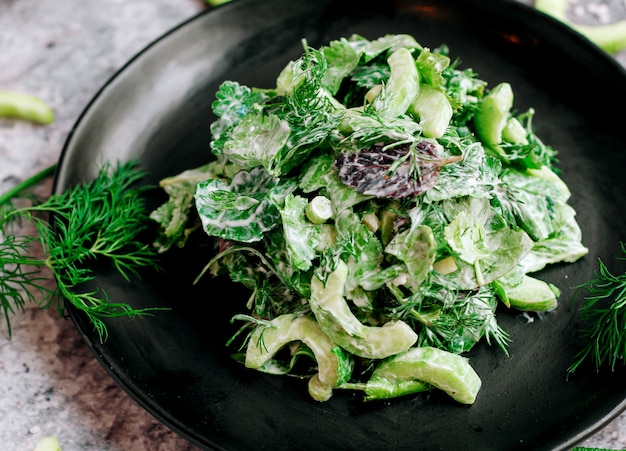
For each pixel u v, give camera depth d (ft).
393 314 1.20
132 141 1.53
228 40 1.61
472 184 1.21
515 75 1.58
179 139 1.54
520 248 1.22
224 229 1.22
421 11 1.63
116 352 1.27
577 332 1.28
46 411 1.35
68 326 1.43
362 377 1.24
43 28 1.87
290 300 1.26
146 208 1.46
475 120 1.36
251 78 1.61
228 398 1.24
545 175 1.39
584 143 1.48
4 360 1.40
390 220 1.21
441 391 1.23
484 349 1.27
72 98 1.76
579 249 1.34
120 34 1.87
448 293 1.20
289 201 1.21
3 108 1.69
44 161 1.66
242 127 1.27
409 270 1.18
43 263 1.32
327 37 1.64
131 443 1.31
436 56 1.27
